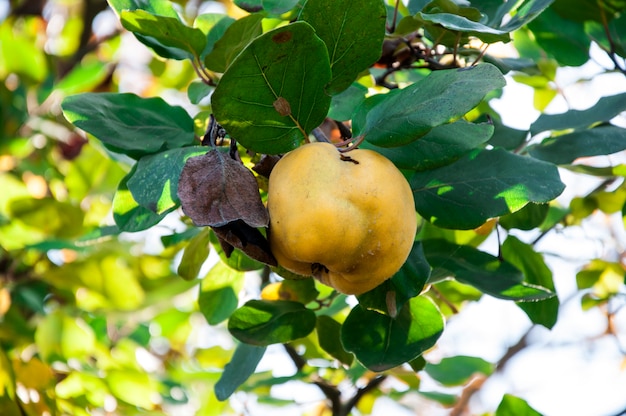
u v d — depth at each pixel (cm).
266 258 125
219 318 154
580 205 164
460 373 175
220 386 145
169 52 141
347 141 127
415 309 139
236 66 123
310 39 123
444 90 124
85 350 181
